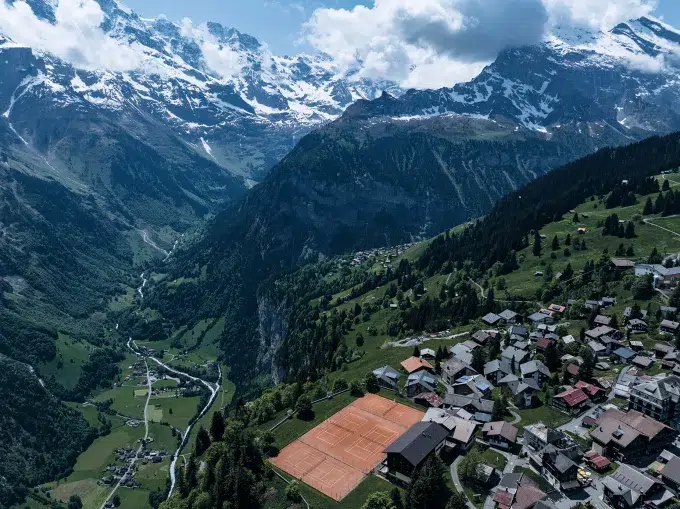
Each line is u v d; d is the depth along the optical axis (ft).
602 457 463.42
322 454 544.21
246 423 655.76
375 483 492.13
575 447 465.06
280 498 488.44
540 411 557.33
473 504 435.94
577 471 445.78
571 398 548.31
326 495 483.51
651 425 479.00
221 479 522.06
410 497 444.14
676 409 512.22
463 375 647.97
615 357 635.66
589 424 519.60
